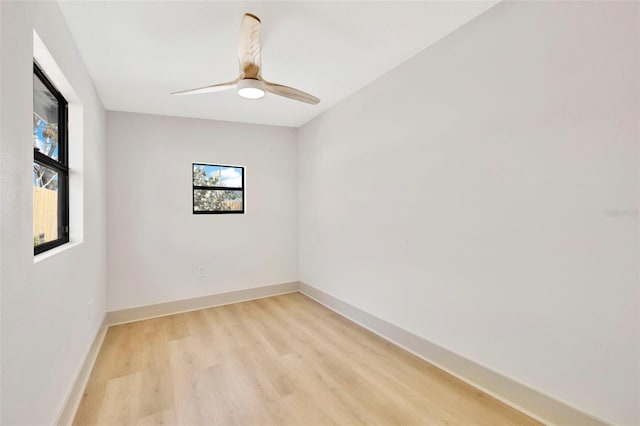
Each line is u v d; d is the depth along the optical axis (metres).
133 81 2.78
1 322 1.01
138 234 3.57
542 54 1.72
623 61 1.43
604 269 1.51
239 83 1.96
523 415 1.79
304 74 2.83
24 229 1.19
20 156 1.16
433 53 2.36
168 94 3.08
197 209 3.98
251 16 1.66
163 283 3.69
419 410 1.87
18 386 1.13
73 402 1.85
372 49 2.40
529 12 1.77
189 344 2.81
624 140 1.43
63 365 1.69
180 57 2.40
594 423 1.54
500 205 1.94
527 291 1.81
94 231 2.62
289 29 2.10
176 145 3.80
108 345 2.79
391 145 2.80
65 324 1.73
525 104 1.80
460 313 2.21
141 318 3.53
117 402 1.96
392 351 2.65
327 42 2.28
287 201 4.53
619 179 1.45
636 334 1.42
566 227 1.64
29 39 1.27
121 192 3.49
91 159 2.51
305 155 4.36
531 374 1.80
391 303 2.85
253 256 4.27
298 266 4.60
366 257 3.17
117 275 3.45
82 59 2.29
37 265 1.32
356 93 3.24
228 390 2.09
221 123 4.08
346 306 3.50
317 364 2.43
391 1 1.84
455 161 2.21
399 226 2.73
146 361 2.49
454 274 2.24
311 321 3.38
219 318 3.49
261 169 4.34
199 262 3.91
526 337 1.82
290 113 3.87
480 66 2.03
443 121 2.30
